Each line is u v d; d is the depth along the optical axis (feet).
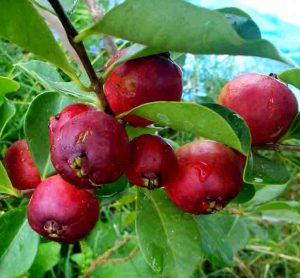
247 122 0.47
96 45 1.37
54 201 0.44
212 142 0.45
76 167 0.38
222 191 0.44
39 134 0.53
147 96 0.41
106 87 0.42
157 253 0.51
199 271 1.20
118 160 0.39
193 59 1.47
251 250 1.29
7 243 0.56
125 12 0.33
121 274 1.07
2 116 0.60
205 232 0.63
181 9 0.31
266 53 0.32
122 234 1.18
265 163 0.48
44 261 1.06
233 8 0.39
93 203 0.45
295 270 1.29
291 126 0.50
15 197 0.55
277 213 0.85
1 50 1.30
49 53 0.40
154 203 0.53
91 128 0.38
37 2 0.45
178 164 0.44
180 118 0.40
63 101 0.54
